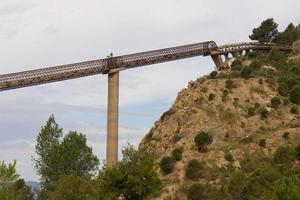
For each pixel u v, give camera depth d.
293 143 132.50
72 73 112.81
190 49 148.75
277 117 146.88
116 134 114.75
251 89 156.12
